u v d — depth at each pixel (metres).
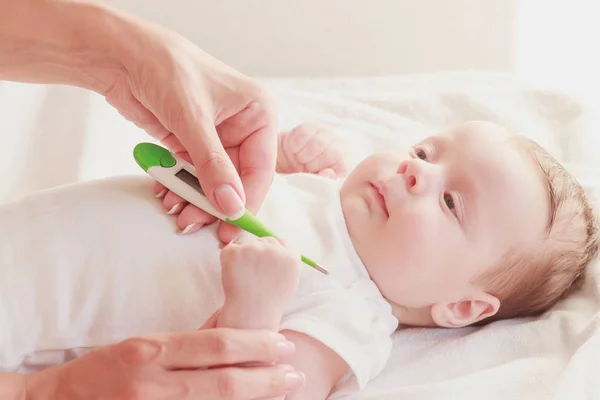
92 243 0.66
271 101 0.69
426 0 1.07
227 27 1.08
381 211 0.73
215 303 0.67
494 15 1.08
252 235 0.68
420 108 0.97
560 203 0.75
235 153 0.69
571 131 0.93
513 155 0.75
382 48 1.10
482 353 0.72
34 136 0.85
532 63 1.11
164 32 0.69
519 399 0.68
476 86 1.00
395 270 0.72
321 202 0.75
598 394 0.67
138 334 0.66
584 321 0.73
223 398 0.59
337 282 0.71
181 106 0.65
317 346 0.68
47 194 0.68
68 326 0.65
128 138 0.88
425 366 0.72
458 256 0.73
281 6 1.07
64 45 0.69
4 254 0.65
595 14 1.09
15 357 0.65
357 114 0.96
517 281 0.74
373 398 0.68
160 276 0.66
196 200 0.66
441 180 0.74
